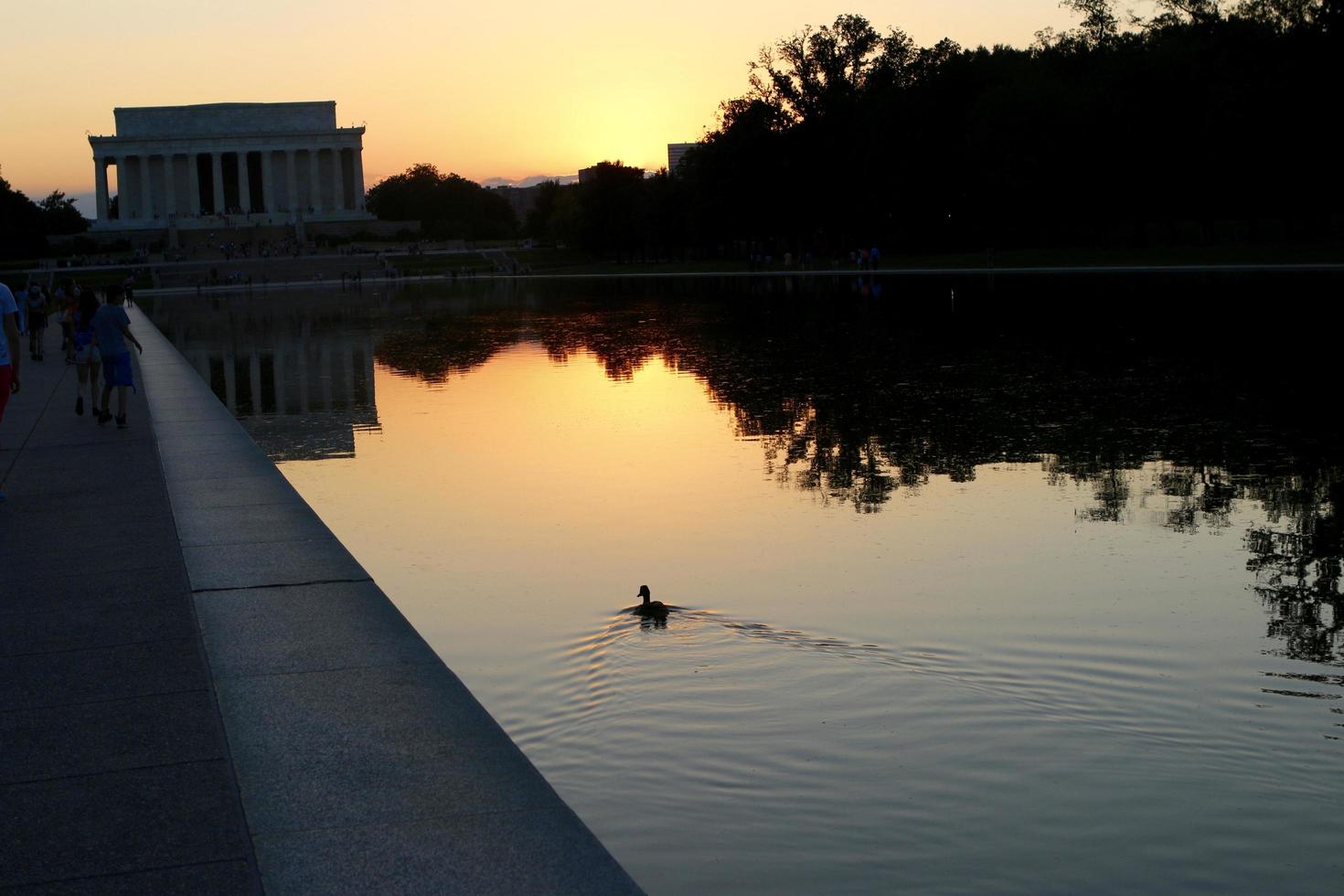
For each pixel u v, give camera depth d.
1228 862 8.67
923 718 11.16
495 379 42.44
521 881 6.18
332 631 10.50
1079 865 8.65
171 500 16.62
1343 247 89.12
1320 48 88.69
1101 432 26.91
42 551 13.53
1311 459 23.33
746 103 142.75
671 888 8.52
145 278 179.75
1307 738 10.69
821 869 8.66
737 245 181.12
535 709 11.69
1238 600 14.84
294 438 30.39
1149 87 100.69
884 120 124.12
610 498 21.80
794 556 17.41
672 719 11.30
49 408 28.03
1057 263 103.31
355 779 7.43
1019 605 14.71
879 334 53.94
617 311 82.19
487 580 16.62
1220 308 57.12
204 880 6.07
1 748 7.80
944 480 22.50
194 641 10.02
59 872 6.16
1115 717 11.12
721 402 33.97
